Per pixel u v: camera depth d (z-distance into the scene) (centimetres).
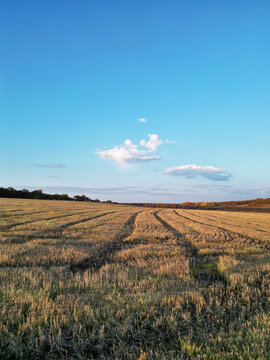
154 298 564
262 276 797
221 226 2938
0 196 10362
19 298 541
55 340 393
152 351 381
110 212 5038
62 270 848
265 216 5509
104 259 1138
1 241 1451
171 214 5444
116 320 462
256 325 446
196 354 366
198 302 565
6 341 384
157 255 1202
